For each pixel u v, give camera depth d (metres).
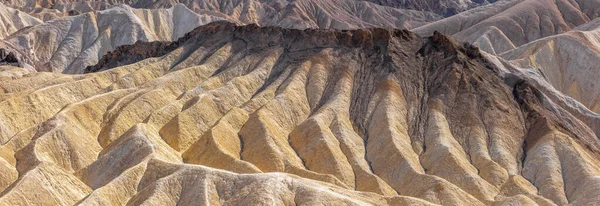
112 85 119.62
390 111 109.75
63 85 115.88
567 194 92.50
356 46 128.62
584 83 172.75
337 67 123.50
